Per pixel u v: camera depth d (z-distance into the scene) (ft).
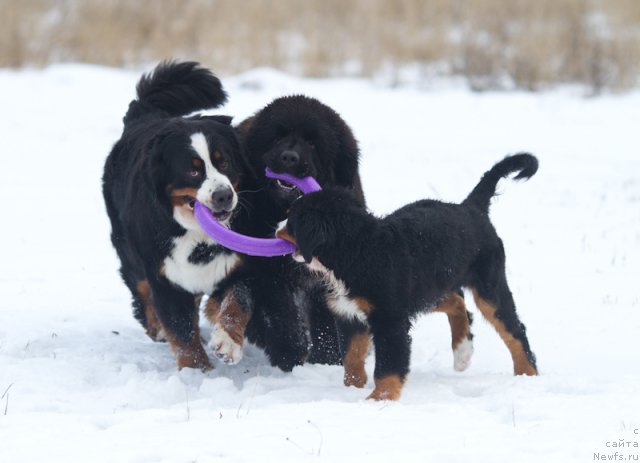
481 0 95.45
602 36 94.07
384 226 26.13
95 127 74.02
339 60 96.37
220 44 95.61
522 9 95.40
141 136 30.60
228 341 27.12
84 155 64.95
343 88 90.68
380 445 18.94
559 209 51.98
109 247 44.68
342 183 31.40
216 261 28.04
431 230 26.94
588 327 32.81
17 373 26.27
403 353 25.54
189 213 27.25
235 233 26.09
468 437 19.45
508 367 29.89
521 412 21.65
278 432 19.81
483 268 28.60
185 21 98.68
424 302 27.02
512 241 45.32
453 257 27.37
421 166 62.80
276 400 24.34
